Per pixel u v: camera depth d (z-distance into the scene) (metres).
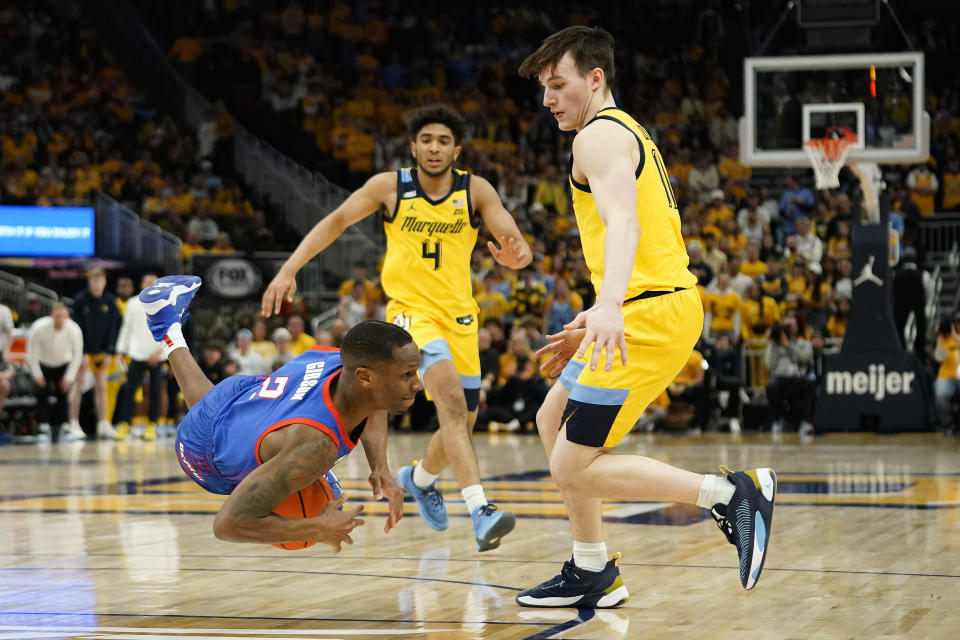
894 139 14.76
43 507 7.52
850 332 14.28
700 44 26.91
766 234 19.06
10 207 18.36
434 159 5.96
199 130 24.20
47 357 15.23
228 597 4.42
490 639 3.66
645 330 3.99
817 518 6.52
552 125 25.53
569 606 4.19
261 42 26.14
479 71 26.80
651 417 15.59
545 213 20.50
